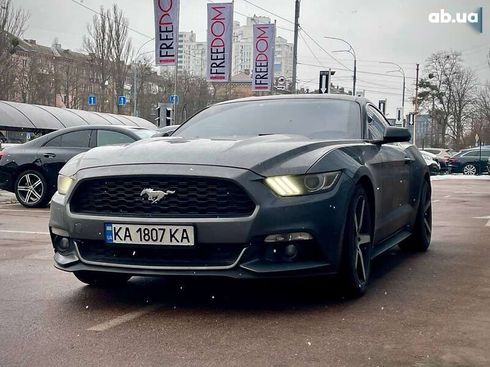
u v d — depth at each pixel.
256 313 4.14
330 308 4.27
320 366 3.18
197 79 48.66
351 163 4.47
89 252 4.27
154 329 3.79
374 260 6.21
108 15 50.56
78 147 10.95
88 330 3.78
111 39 50.47
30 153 11.05
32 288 4.86
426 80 66.06
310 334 3.69
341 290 4.43
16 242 7.11
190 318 4.04
